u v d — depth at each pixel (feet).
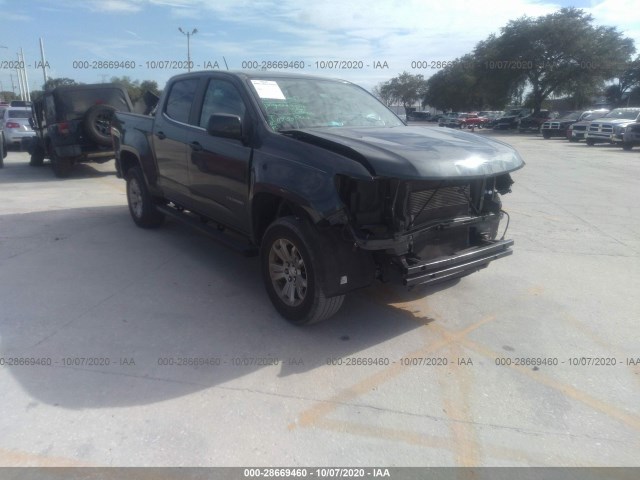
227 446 9.36
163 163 19.62
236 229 16.22
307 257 12.62
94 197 30.81
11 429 9.65
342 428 9.94
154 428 9.77
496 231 15.47
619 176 44.80
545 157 63.67
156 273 17.60
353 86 18.54
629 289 17.17
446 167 11.94
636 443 9.73
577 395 11.16
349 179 12.08
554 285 17.40
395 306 15.42
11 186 34.76
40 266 18.06
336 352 12.70
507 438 9.79
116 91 39.29
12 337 13.01
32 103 43.88
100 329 13.52
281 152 13.48
